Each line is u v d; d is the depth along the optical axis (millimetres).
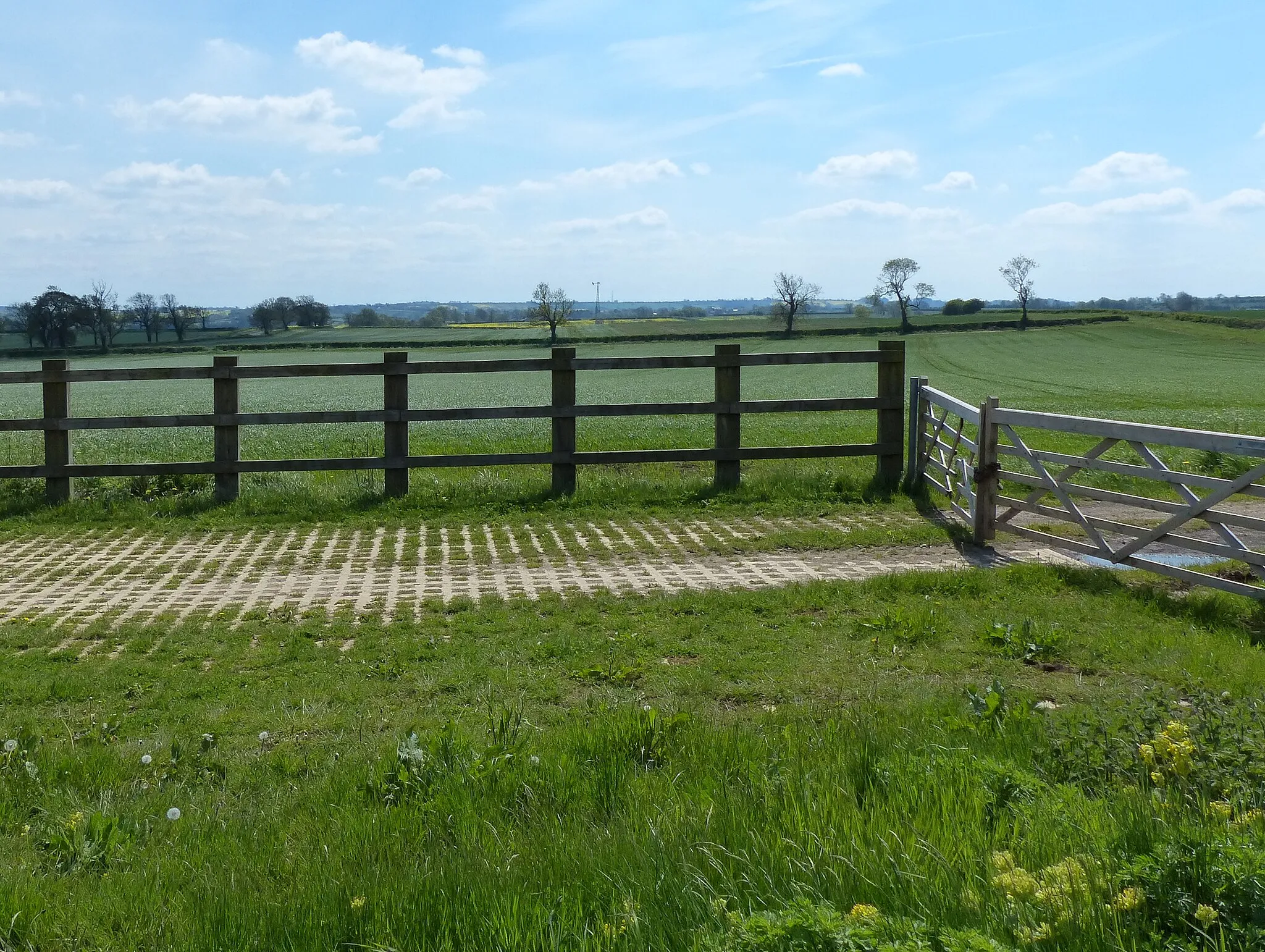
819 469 15086
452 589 8883
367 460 12773
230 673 6734
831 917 2715
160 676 6668
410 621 7867
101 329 126062
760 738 4859
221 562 10031
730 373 13094
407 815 4141
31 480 13219
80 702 6234
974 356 81438
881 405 13258
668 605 8117
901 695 5832
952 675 6344
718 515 12000
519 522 11641
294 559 10102
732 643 7090
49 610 8320
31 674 6703
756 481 13172
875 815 3643
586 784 4320
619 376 67812
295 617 8031
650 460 13039
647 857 3377
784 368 75938
